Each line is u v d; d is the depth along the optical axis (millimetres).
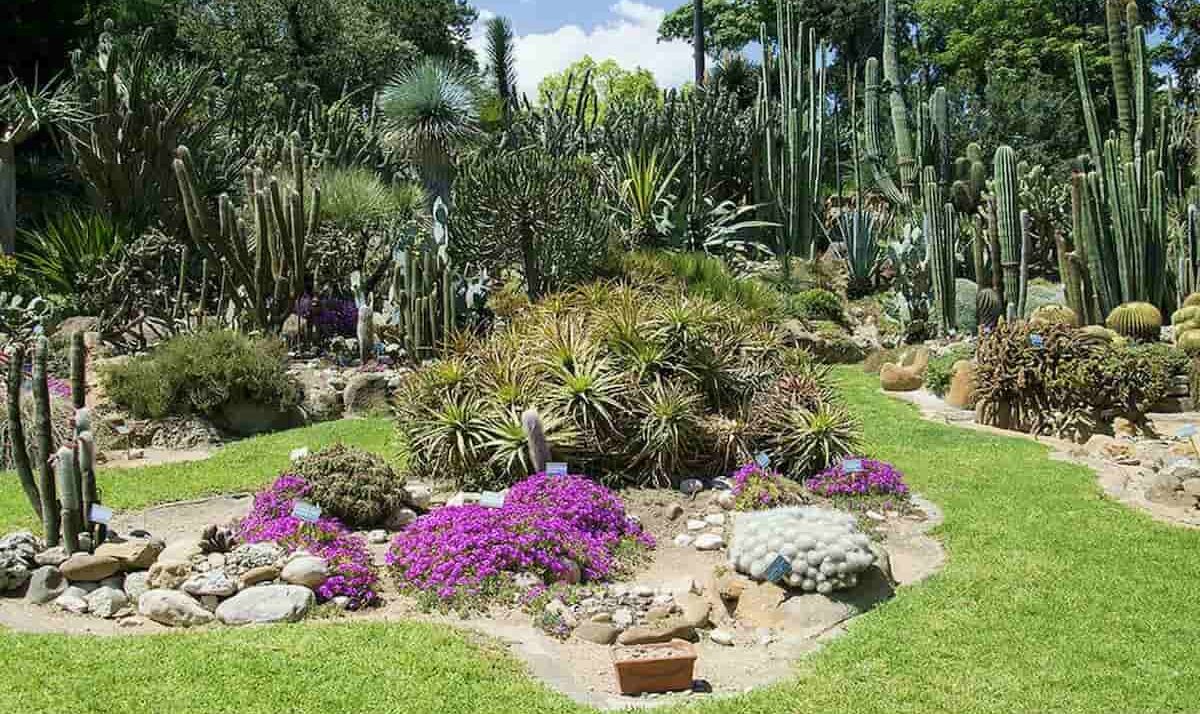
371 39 39031
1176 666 5676
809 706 5246
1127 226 18531
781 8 28531
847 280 24969
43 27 27641
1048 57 41938
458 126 21250
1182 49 39844
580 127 28578
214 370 12367
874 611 6582
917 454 11305
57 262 16281
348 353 15359
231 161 21203
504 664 5691
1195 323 17391
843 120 42312
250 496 9383
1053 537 8070
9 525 8266
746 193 28250
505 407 9508
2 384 11289
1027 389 12883
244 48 35875
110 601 6488
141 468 10477
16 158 26453
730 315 10852
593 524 8023
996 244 20719
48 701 5074
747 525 7199
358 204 17766
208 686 5273
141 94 18094
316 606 6555
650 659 5477
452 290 14914
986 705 5234
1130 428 12562
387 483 8305
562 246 17672
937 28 48188
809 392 10141
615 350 9930
